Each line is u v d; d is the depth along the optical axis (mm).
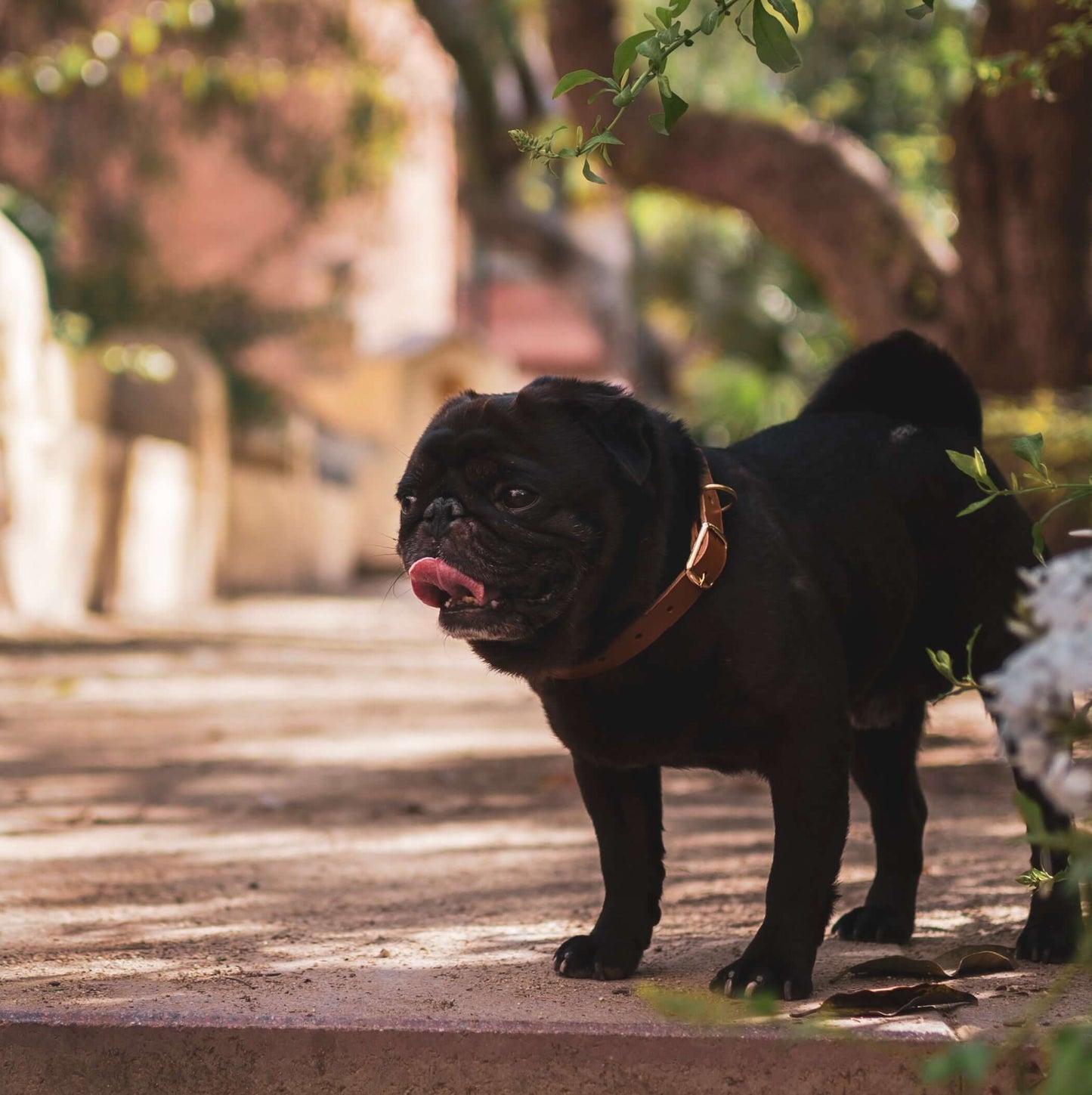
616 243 35594
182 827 6461
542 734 9727
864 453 4230
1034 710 2137
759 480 3959
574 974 3730
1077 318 11492
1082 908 3873
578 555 3551
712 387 34969
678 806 6961
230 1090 3143
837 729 3623
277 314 27156
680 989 3592
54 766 8320
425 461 3648
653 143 13109
